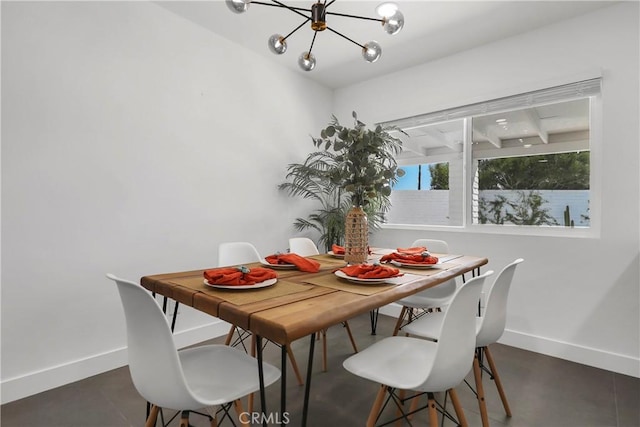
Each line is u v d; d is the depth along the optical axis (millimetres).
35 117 1972
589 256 2438
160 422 1679
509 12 2484
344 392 2004
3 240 1873
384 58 3254
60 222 2070
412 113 3420
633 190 2271
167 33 2580
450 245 3164
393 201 3740
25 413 1760
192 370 1236
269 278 1425
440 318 1879
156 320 935
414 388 1102
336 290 1308
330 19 2631
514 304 2762
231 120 3033
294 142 3631
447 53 3137
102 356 2232
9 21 1880
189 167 2723
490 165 3035
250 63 3188
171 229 2609
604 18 2389
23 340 1938
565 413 1788
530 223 2816
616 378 2197
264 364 1290
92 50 2197
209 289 1315
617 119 2330
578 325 2471
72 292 2119
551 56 2613
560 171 2672
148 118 2475
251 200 3201
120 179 2330
